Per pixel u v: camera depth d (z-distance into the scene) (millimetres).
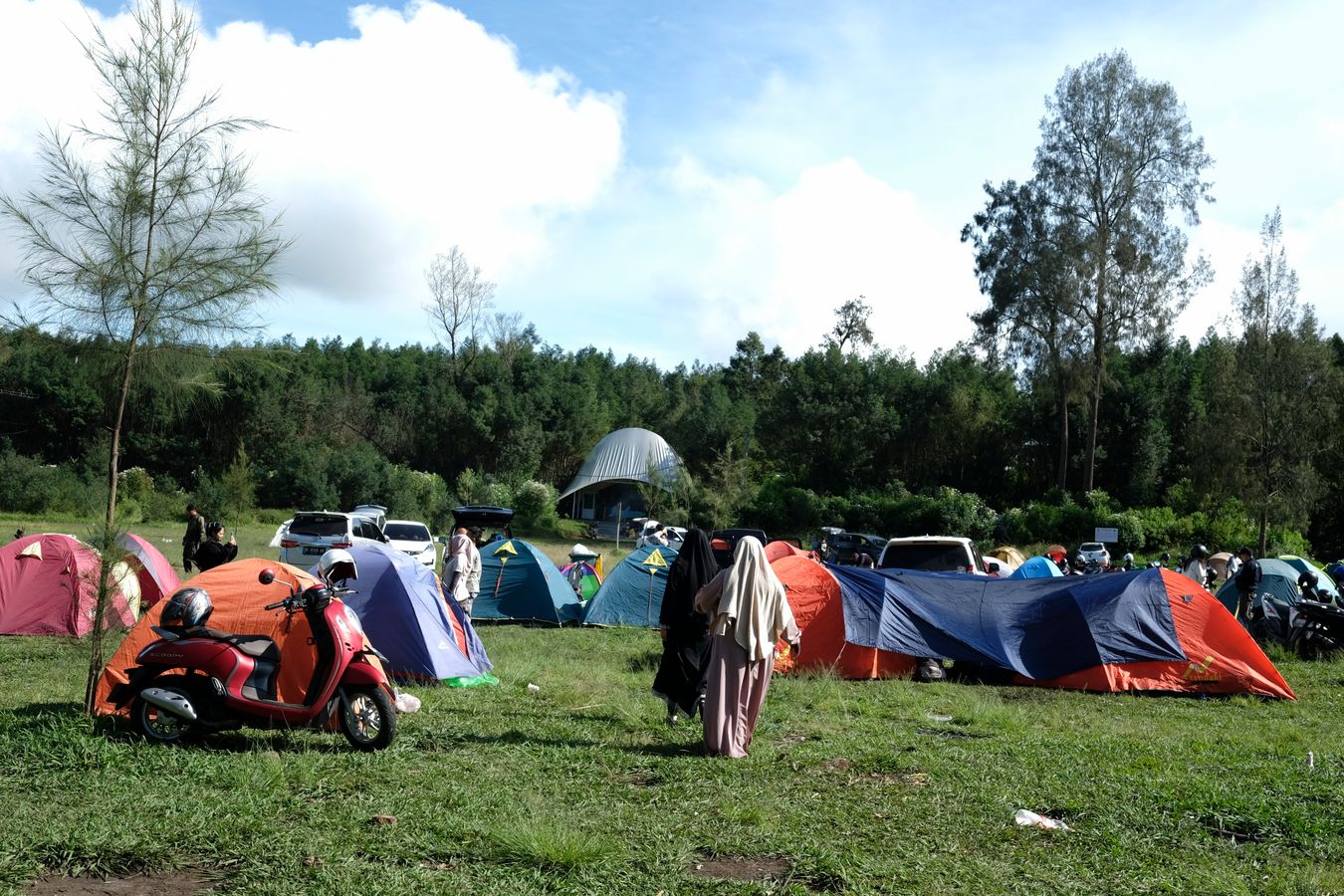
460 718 8508
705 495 46500
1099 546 40750
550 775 6508
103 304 8031
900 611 12750
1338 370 38062
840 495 58312
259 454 62781
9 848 4699
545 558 18797
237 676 7254
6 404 58094
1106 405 57312
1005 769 6945
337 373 77438
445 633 11078
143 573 13773
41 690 9328
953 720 9727
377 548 11227
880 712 9906
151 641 8234
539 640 15555
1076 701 11375
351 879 4438
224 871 4645
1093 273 50219
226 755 6781
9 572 13344
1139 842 5352
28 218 7809
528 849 4855
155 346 8203
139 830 5020
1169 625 12336
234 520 44750
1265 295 37781
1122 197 50500
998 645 12484
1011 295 52312
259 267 8281
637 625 17906
